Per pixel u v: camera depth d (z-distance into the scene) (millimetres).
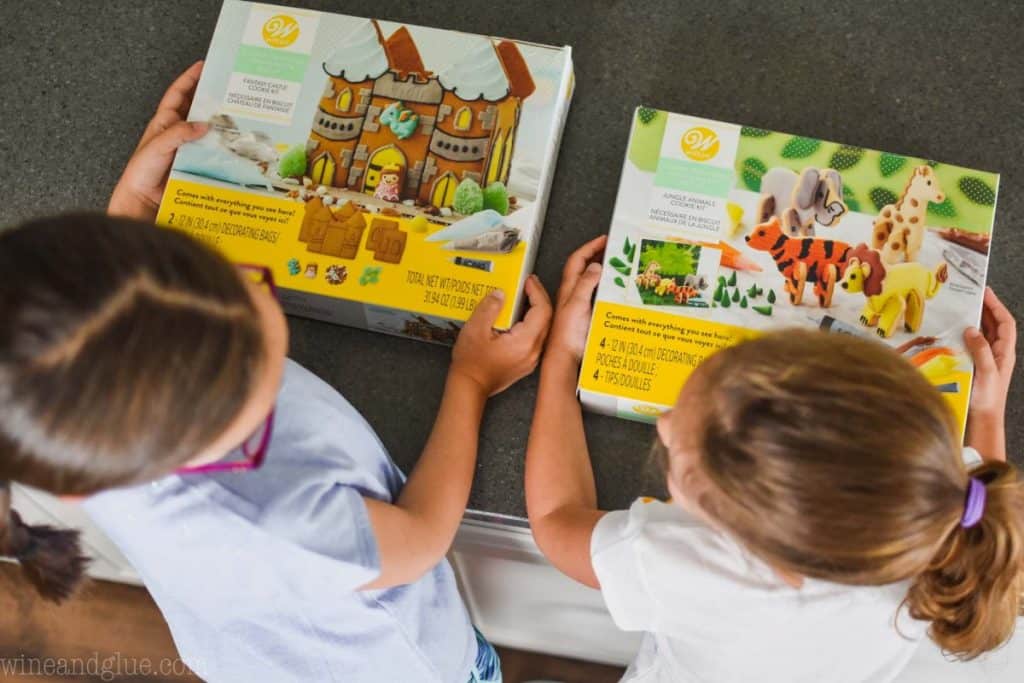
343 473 631
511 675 1290
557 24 909
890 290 746
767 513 530
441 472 735
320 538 574
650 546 660
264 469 581
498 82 796
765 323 742
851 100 877
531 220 769
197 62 870
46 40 920
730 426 534
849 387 513
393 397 828
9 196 881
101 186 880
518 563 923
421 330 808
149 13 928
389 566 628
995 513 549
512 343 771
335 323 843
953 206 762
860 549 519
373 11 915
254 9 825
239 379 455
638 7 911
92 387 405
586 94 892
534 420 782
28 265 406
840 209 765
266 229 773
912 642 645
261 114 800
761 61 892
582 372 745
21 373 395
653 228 769
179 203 779
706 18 905
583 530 711
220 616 638
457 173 778
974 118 868
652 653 813
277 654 675
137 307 412
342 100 800
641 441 805
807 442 504
